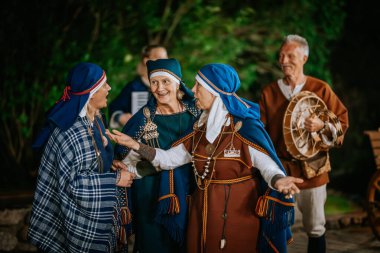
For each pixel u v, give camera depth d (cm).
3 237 561
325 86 464
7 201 627
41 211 364
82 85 360
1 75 754
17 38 743
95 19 772
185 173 392
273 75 903
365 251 568
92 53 762
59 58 747
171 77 397
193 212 372
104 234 365
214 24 836
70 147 357
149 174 402
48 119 364
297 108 446
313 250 464
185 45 818
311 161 454
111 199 365
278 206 358
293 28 866
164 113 408
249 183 364
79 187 355
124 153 403
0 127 763
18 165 754
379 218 584
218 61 826
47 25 746
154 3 794
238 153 361
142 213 403
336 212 728
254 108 374
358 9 1068
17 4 740
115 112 546
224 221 360
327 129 446
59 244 367
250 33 875
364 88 1043
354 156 995
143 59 530
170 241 399
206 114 376
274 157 354
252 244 364
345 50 1055
